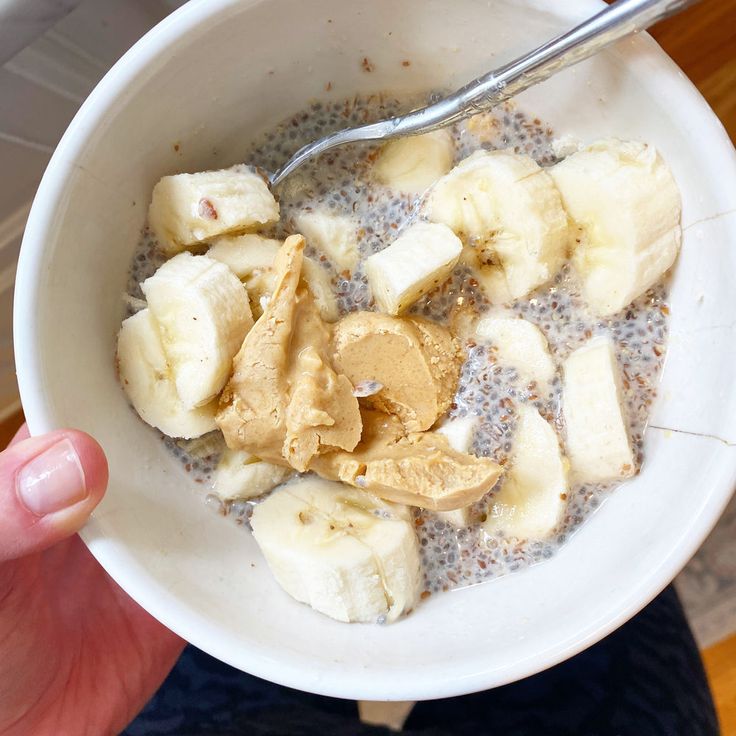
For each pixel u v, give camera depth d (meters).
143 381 0.21
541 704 0.31
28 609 0.24
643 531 0.20
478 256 0.22
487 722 0.31
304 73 0.21
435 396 0.21
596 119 0.21
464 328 0.22
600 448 0.21
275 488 0.22
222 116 0.21
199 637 0.19
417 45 0.21
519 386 0.22
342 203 0.23
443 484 0.20
